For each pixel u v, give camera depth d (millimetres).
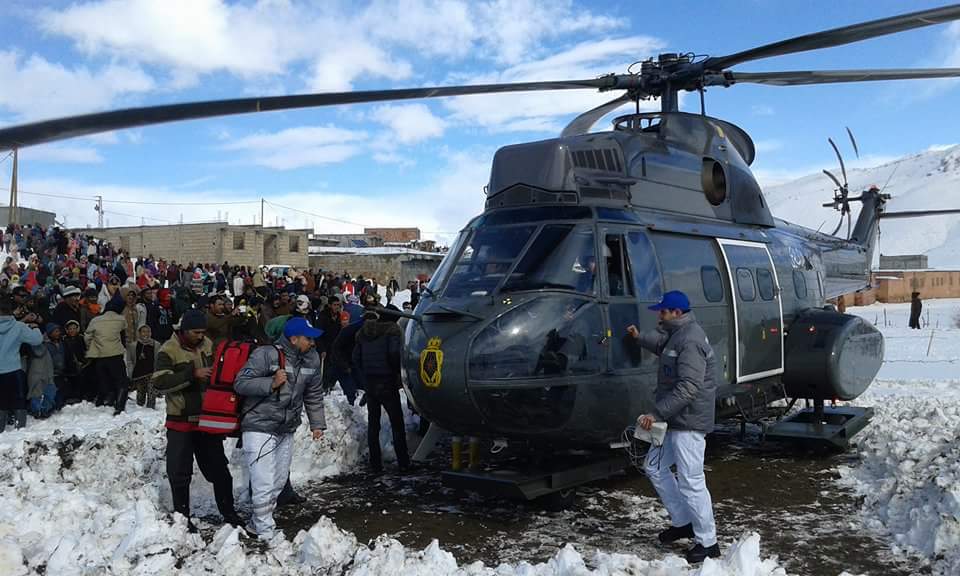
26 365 10695
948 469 6066
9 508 5859
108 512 5836
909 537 5539
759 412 8602
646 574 4535
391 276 45812
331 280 27312
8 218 40438
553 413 6254
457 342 6262
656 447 5574
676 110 8539
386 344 8031
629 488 7309
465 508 6773
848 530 5973
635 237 7070
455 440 7305
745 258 8461
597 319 6500
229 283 28672
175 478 6062
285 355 5938
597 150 7355
